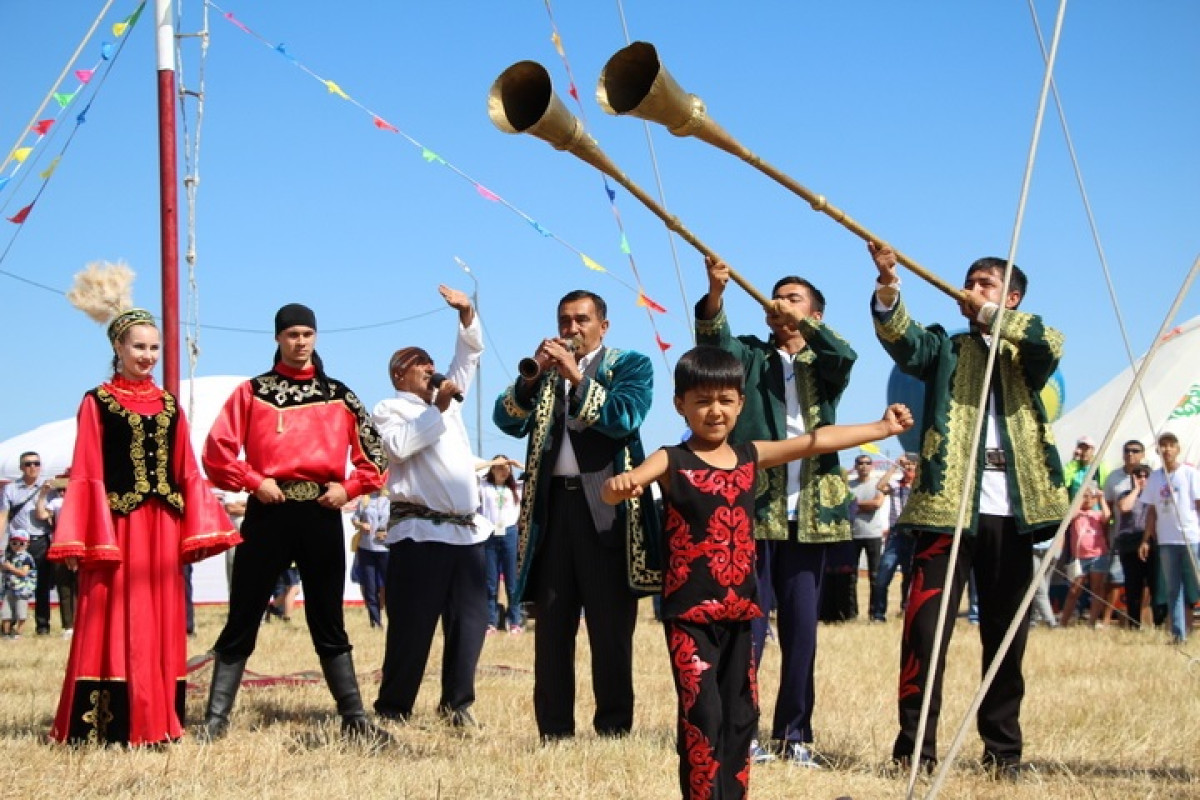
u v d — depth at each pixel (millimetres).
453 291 7664
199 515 6777
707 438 4973
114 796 5293
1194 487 13391
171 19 8758
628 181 5215
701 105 4887
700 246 5617
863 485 16734
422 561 7488
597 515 6492
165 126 8727
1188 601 13898
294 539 6906
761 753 6234
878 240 5680
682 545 4852
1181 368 19656
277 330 7047
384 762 6137
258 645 12812
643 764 5852
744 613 4840
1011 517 6082
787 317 6230
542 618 6570
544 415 6605
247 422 6961
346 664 6910
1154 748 6676
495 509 15977
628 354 6688
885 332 6066
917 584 6086
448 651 7625
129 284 7008
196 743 6555
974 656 11344
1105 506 15852
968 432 6105
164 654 6633
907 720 6043
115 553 6504
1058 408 15258
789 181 5227
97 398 6668
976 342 6199
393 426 7508
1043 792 5594
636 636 13711
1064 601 17578
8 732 6922
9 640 15008
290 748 6566
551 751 6062
